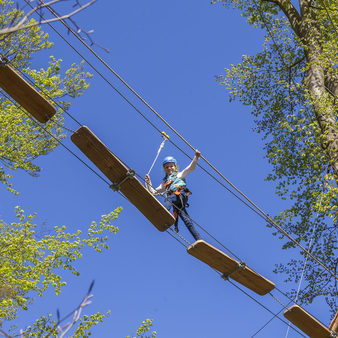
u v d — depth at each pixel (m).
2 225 8.07
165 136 7.12
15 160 9.52
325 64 10.48
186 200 7.04
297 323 7.21
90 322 7.43
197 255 6.71
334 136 10.07
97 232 7.91
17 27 2.44
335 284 11.61
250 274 6.85
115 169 6.13
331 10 11.62
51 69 9.97
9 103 9.74
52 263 7.54
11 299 7.02
